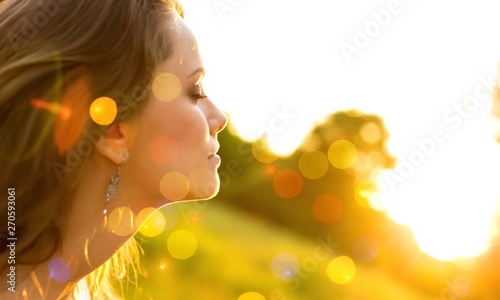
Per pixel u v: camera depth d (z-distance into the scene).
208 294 11.68
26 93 1.97
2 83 1.97
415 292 20.91
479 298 15.49
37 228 2.01
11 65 1.97
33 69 1.97
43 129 1.98
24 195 1.99
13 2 2.09
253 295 12.92
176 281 10.47
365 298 19.00
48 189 2.01
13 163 1.97
